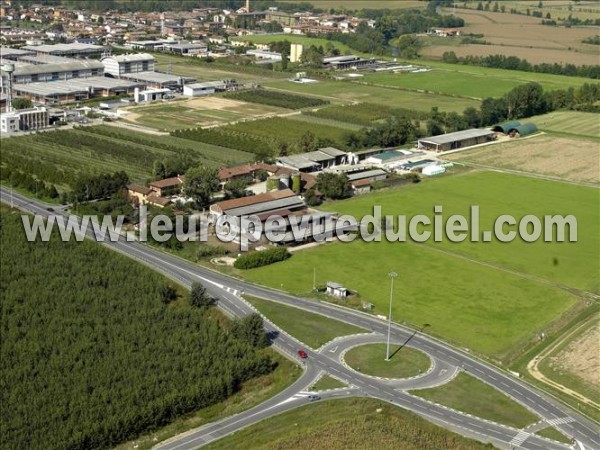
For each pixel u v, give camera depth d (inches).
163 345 6968.5
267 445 5679.1
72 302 7701.8
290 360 6939.0
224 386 6402.6
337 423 5954.7
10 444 5659.5
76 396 6240.2
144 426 5984.3
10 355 6820.9
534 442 5876.0
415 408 6259.8
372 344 7268.7
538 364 7047.2
